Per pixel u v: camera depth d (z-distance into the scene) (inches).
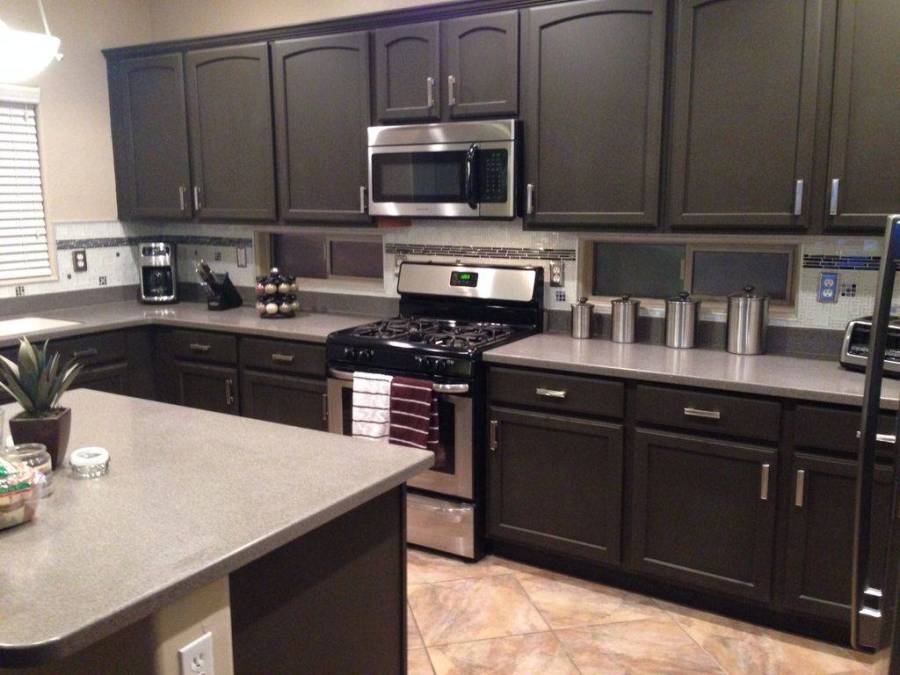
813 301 117.6
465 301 145.3
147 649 48.6
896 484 44.6
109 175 176.4
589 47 117.3
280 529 55.9
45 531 55.4
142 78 166.6
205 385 155.7
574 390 113.8
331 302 165.8
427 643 103.6
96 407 89.4
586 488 115.5
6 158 158.4
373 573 71.0
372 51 136.5
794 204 105.7
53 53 76.5
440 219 146.4
